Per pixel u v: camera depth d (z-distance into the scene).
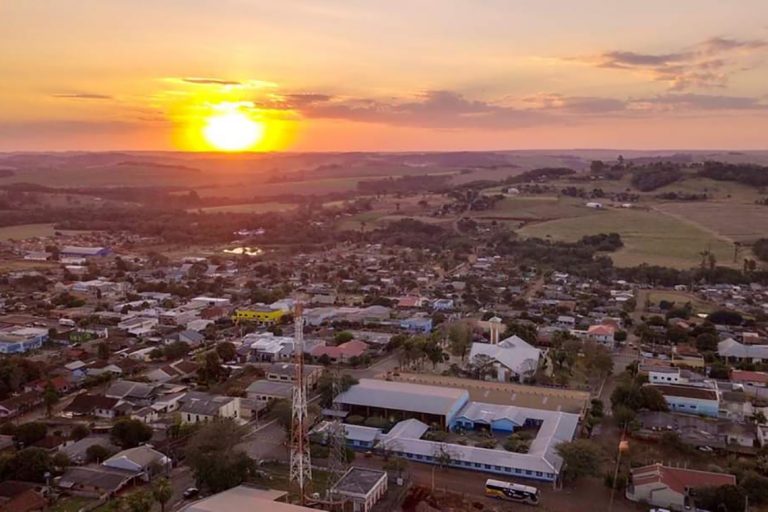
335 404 129.12
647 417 121.31
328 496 91.75
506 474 103.25
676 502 92.06
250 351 167.50
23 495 89.56
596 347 157.25
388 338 180.38
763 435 113.19
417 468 106.19
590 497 96.06
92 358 159.88
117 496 94.00
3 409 124.62
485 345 162.00
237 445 107.00
